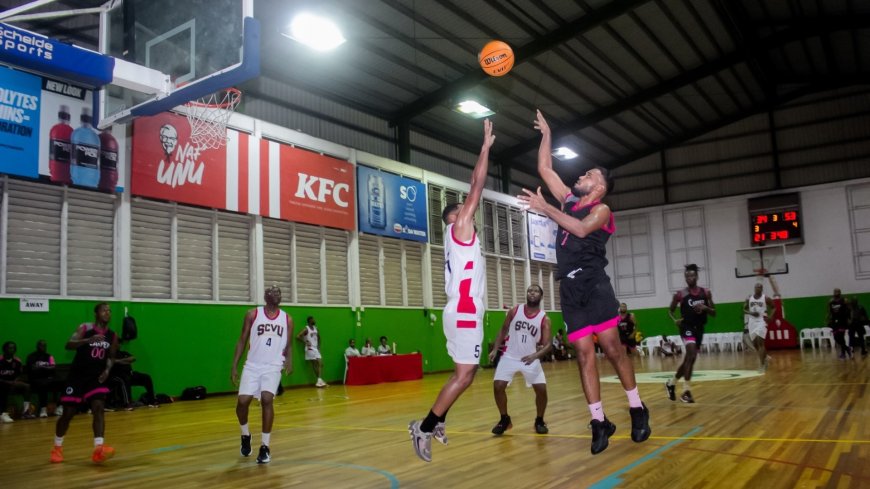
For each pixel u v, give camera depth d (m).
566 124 24.89
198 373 14.12
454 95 20.31
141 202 13.63
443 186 22.59
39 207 12.12
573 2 17.38
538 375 6.67
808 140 26.77
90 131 12.59
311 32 14.55
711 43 21.38
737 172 28.03
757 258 27.36
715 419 7.07
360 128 20.19
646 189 29.77
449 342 4.39
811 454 4.99
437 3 16.30
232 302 15.09
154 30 9.10
